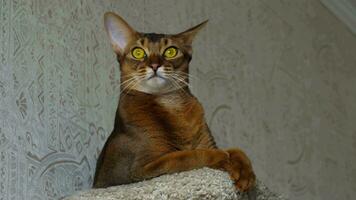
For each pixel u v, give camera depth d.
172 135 1.24
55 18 1.43
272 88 2.01
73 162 1.34
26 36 1.35
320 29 2.38
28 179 1.25
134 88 1.27
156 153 1.21
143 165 1.18
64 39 1.42
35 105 1.31
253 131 1.86
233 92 1.85
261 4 2.12
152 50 1.27
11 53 1.31
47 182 1.28
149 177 1.15
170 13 1.75
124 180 1.18
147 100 1.26
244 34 1.99
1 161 1.22
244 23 2.01
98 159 1.32
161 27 1.70
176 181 1.07
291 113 2.05
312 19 2.35
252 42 2.01
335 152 2.19
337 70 2.38
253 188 1.17
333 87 2.32
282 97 2.04
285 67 2.11
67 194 1.30
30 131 1.28
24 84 1.31
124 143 1.22
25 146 1.26
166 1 1.75
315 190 2.02
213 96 1.77
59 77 1.38
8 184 1.21
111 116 1.46
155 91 1.27
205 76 1.78
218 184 1.07
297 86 2.13
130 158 1.20
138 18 1.64
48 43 1.39
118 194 1.05
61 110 1.36
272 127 1.94
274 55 2.08
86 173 1.36
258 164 1.83
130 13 1.62
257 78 1.96
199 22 1.84
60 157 1.32
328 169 2.12
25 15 1.37
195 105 1.30
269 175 1.86
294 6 2.29
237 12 2.00
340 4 2.50
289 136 2.00
